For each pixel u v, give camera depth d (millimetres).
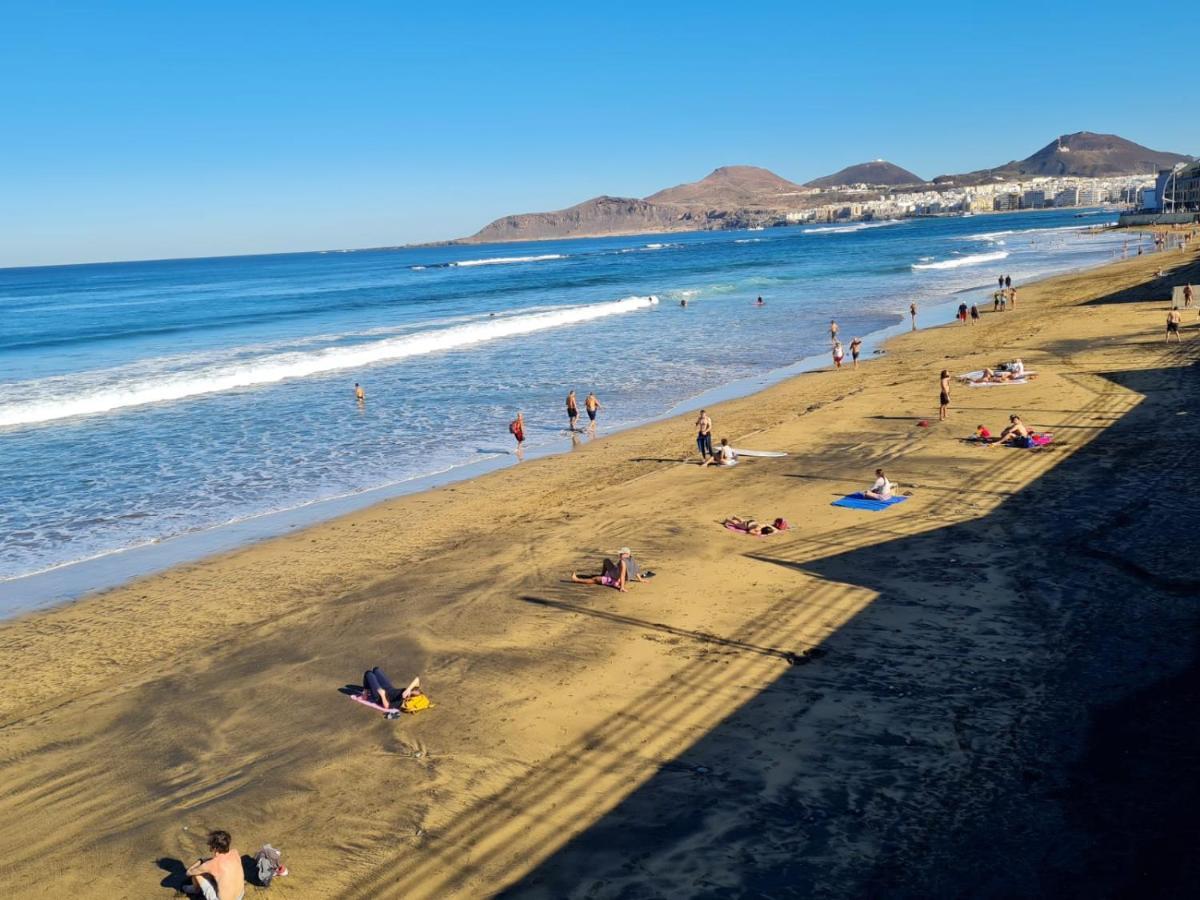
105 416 36188
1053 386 29531
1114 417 24531
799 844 8586
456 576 17047
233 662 14039
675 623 14047
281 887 8578
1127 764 9336
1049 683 11203
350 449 29094
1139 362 31969
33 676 14117
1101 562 14828
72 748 11773
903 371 36375
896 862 8211
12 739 12102
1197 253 75312
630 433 29328
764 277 99125
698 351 46875
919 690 11328
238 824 9719
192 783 10672
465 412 34312
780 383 36656
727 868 8344
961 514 17984
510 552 18203
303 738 11484
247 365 47156
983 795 9070
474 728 11328
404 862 8828
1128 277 63562
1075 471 20031
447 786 10102
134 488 25359
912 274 89875
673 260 164250
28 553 20219
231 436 31734
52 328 78062
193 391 41062
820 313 61125
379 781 10320
